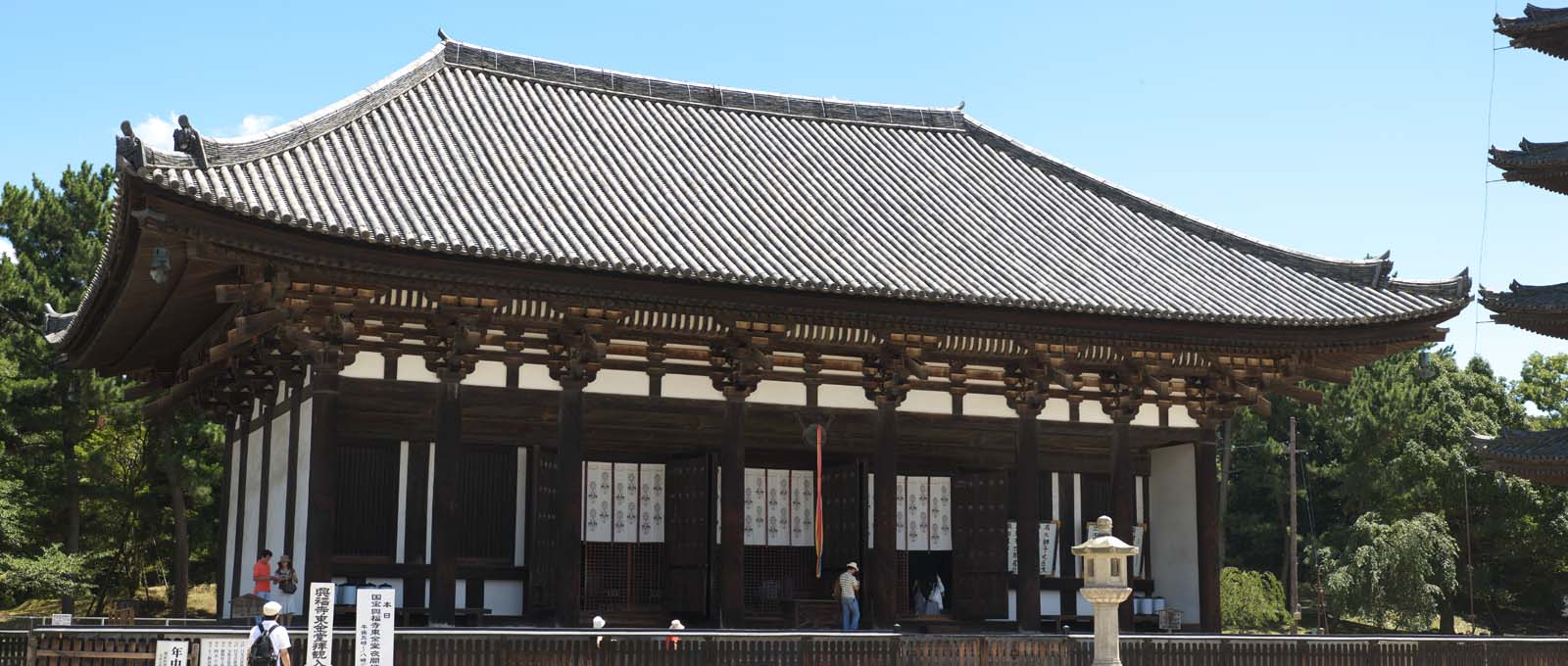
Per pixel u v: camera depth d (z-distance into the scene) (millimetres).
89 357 32344
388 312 24844
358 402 25203
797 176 33125
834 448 29453
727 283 25312
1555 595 74188
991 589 29359
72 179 51938
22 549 47906
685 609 27453
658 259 25391
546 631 20656
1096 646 22219
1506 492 69688
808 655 22234
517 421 26766
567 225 26375
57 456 49344
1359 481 74375
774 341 27688
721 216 29109
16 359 47969
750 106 36656
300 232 22547
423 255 23578
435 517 24984
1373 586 65875
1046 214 33844
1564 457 33906
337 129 27922
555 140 31359
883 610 27891
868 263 27969
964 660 23234
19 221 50781
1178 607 31828
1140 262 31625
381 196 25594
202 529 52250
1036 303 27219
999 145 37875
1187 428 31719
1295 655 25266
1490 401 81188
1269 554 80625
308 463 24656
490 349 26031
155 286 25469
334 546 25297
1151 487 32969
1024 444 29766
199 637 19281
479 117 31328
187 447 48719
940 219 32125
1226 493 77625
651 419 27828
